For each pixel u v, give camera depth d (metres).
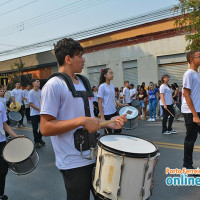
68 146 2.06
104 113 5.22
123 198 1.96
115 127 2.36
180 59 13.69
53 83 2.00
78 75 2.37
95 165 2.13
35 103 6.92
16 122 8.43
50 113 1.96
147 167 1.97
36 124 6.99
